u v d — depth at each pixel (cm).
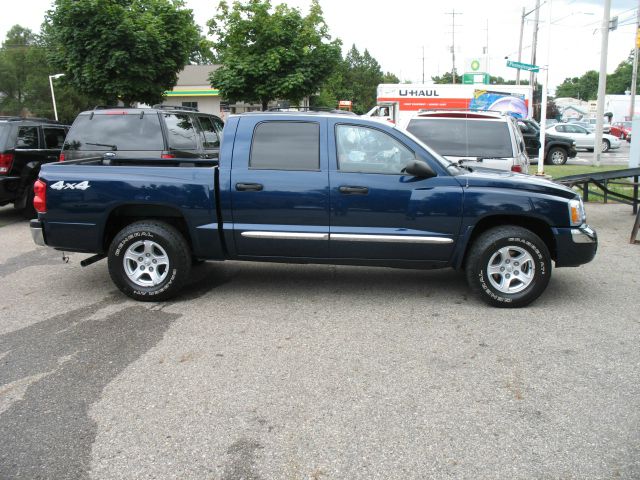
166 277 548
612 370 399
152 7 1440
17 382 388
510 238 514
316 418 337
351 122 535
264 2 1442
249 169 536
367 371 400
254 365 411
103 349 443
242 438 317
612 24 2098
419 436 318
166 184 539
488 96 2419
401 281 627
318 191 527
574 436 316
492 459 296
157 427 329
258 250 546
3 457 301
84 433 324
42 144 1056
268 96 1491
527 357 421
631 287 597
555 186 534
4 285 623
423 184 521
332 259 542
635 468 288
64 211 551
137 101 1511
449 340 455
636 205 1038
